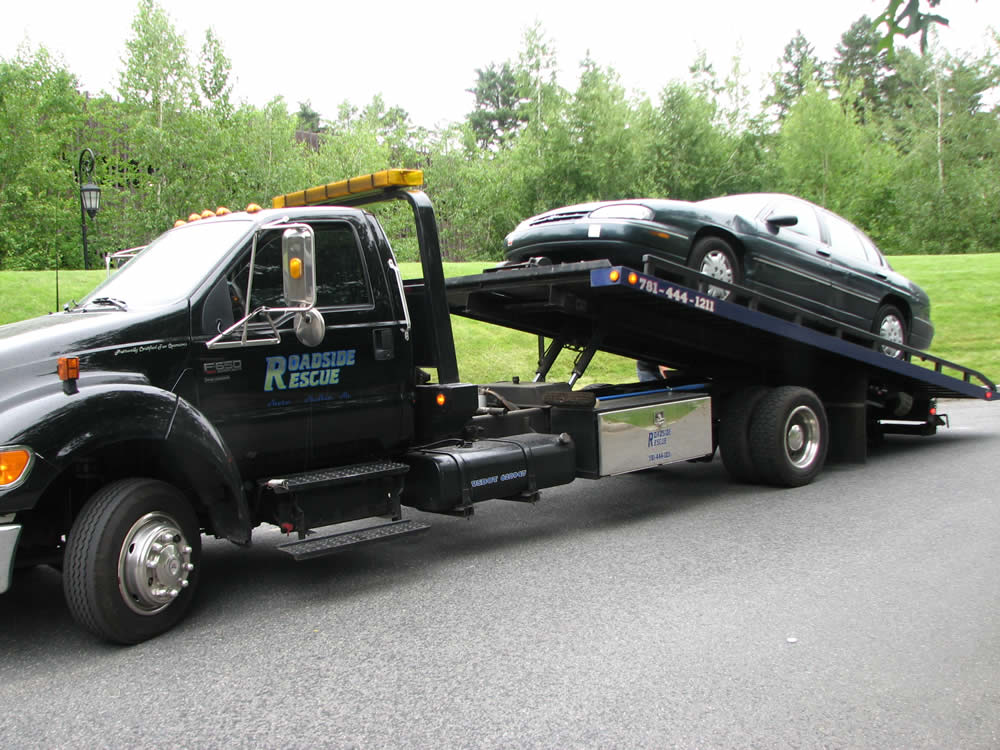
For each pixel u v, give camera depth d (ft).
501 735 10.74
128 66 117.70
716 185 145.28
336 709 11.61
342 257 17.76
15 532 12.74
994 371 55.06
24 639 14.79
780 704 11.43
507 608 15.60
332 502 17.02
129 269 17.52
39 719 11.55
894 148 152.56
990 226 137.69
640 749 10.30
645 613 15.08
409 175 18.90
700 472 29.14
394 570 18.34
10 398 13.14
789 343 26.07
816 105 144.77
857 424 28.63
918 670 12.46
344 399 17.60
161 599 14.34
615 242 23.08
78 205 110.73
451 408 19.04
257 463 16.62
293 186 132.05
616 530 21.21
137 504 14.06
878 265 31.01
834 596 15.76
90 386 13.67
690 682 12.17
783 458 25.09
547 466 20.40
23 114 106.83
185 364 15.26
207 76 121.49
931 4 9.53
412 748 10.46
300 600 16.44
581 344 26.94
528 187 138.21
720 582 16.74
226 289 15.90
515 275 22.22
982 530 20.24
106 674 13.04
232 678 12.76
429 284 19.22
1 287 53.67
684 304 21.99
